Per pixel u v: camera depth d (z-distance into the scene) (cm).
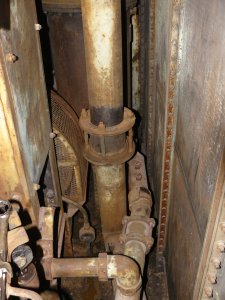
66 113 316
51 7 300
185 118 216
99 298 346
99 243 400
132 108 471
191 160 205
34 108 187
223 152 137
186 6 195
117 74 237
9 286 136
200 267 185
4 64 131
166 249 346
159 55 301
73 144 309
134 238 269
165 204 315
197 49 177
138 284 213
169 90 238
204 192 177
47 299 198
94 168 295
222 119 141
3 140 146
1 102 135
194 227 206
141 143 492
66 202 332
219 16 140
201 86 173
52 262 204
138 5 388
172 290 318
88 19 210
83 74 342
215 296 183
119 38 222
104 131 257
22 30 165
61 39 321
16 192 167
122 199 312
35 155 185
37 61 198
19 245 147
